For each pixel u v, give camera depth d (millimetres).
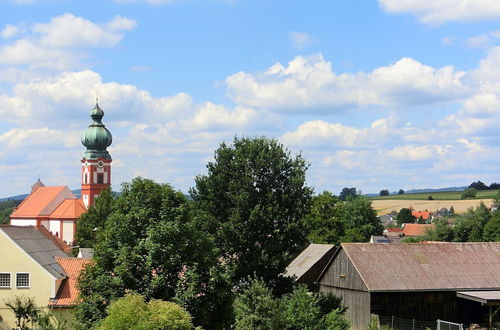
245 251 55156
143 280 38062
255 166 56156
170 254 38344
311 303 43031
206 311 38531
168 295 38062
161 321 32375
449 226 126875
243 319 41312
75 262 57781
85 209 157000
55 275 53125
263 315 41750
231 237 54625
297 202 56500
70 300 52188
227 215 56375
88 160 158375
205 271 39812
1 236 53312
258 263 53656
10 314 52156
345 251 54375
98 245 39438
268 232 55531
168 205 40281
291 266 76500
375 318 45344
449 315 52125
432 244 56562
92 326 37188
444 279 52000
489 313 49500
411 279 51531
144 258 38562
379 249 54875
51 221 156750
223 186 56500
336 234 104688
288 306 43125
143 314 32656
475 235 120562
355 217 122062
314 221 104625
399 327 49219
